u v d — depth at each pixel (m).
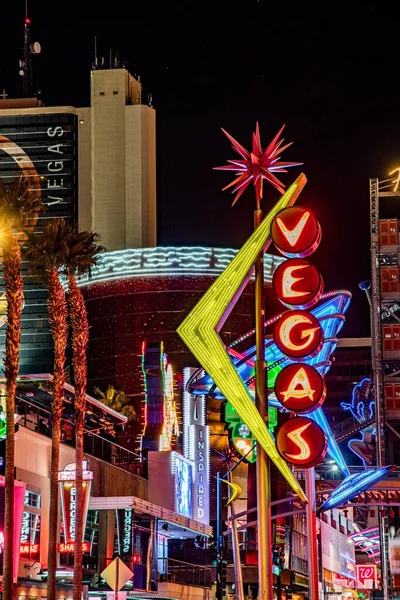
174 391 155.88
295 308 37.88
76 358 59.12
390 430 98.19
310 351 37.12
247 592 119.75
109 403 153.88
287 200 36.78
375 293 100.81
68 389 76.06
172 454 99.44
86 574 74.44
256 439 35.16
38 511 68.00
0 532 59.84
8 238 50.41
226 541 121.06
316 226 36.59
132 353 186.25
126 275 189.50
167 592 88.88
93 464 80.50
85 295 192.38
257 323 35.94
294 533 128.75
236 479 144.75
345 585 165.00
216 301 35.59
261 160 36.78
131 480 92.00
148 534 83.94
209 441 132.50
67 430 78.88
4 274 50.66
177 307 187.62
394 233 102.44
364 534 138.75
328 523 150.62
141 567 82.38
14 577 60.59
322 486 88.62
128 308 188.88
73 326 59.50
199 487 124.38
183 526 91.69
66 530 67.56
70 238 56.81
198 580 107.56
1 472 61.53
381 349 98.50
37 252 56.09
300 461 36.03
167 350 185.62
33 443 68.06
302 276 37.22
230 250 191.25
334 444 70.44
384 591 92.50
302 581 131.50
